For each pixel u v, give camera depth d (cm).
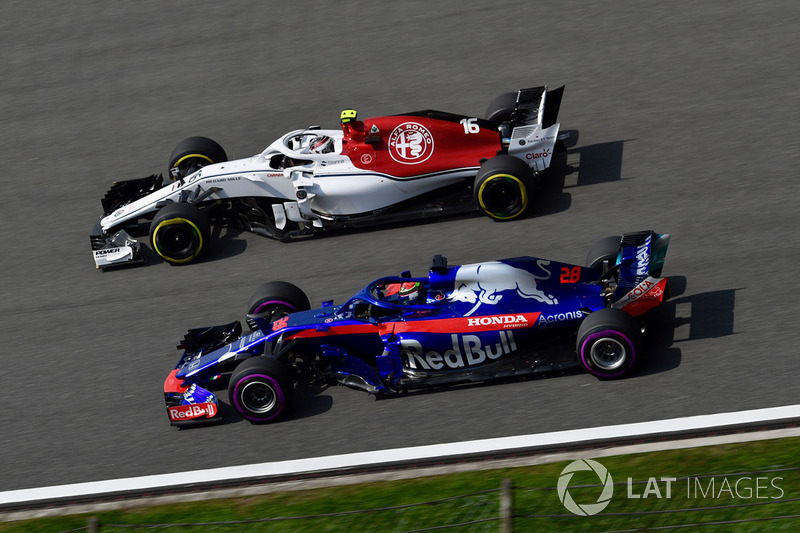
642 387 3353
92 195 5722
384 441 3319
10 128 6700
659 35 6550
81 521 3105
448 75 6519
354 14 7662
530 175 4691
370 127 4909
